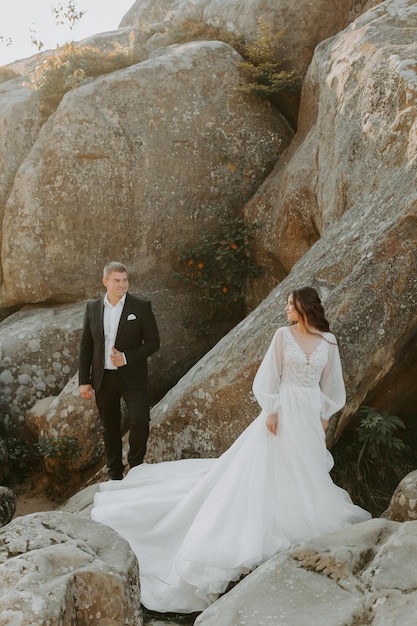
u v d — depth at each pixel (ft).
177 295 29.40
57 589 10.26
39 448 24.48
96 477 22.27
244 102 30.58
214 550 13.85
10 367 27.45
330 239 20.18
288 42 31.22
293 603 11.23
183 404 19.89
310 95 28.55
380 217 18.67
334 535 12.82
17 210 29.37
